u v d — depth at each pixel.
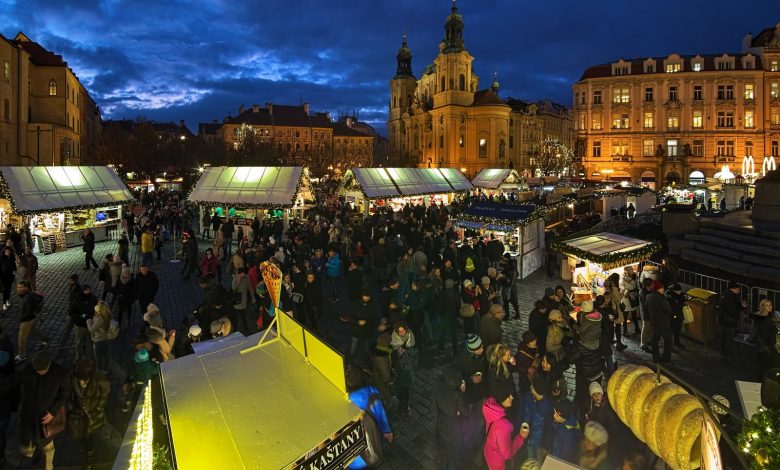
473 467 5.92
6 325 12.40
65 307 14.10
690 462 3.91
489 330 8.76
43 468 6.30
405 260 13.53
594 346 7.36
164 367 4.50
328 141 103.12
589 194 33.16
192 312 13.73
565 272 17.89
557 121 112.56
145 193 49.56
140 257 22.22
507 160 85.50
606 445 5.33
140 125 71.31
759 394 5.20
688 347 10.88
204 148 77.31
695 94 59.00
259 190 26.66
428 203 38.31
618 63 61.81
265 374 4.32
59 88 48.97
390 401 7.27
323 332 12.20
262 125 101.88
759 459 3.33
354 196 34.53
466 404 6.23
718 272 16.31
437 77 87.94
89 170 26.41
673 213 23.08
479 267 14.38
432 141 92.31
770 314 8.34
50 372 6.01
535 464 5.39
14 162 40.94
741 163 58.09
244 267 12.64
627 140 60.97
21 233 20.69
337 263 14.95
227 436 3.48
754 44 62.62
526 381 7.48
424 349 10.93
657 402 4.31
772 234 16.97
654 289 10.25
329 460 3.51
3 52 39.28
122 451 4.66
